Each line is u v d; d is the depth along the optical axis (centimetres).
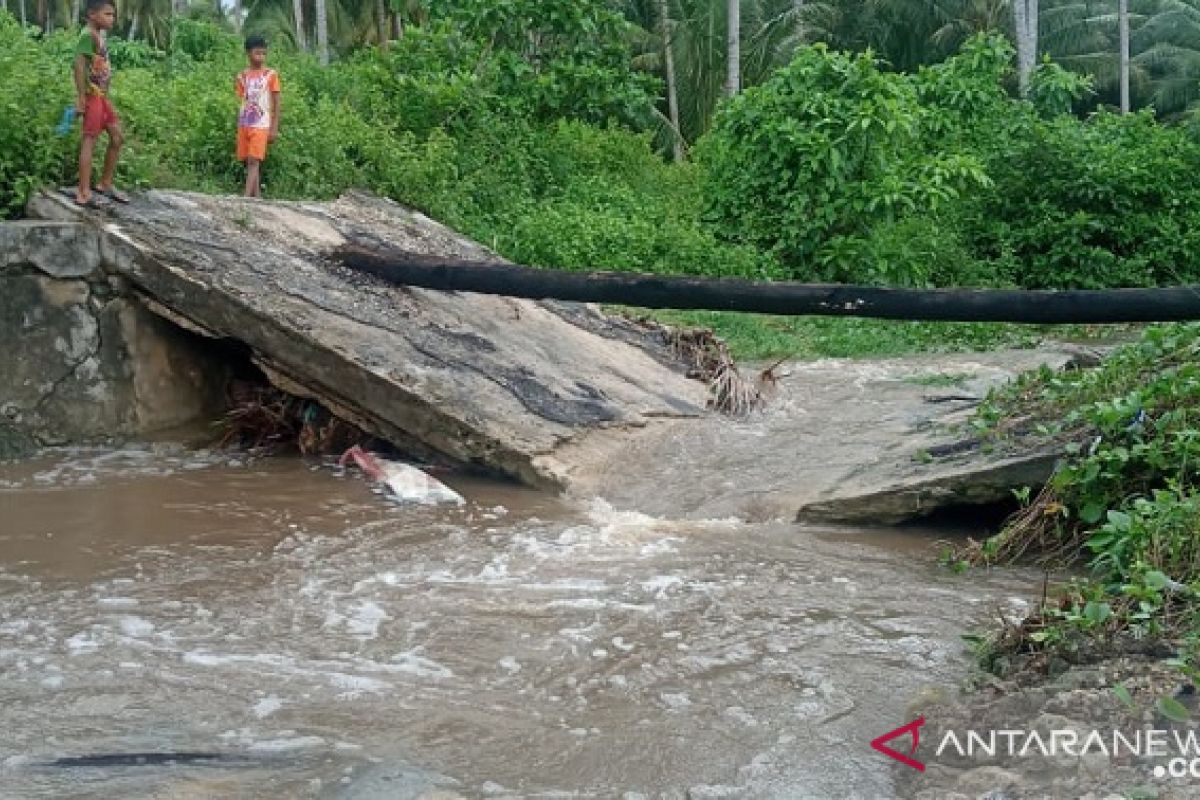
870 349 1280
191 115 1229
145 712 440
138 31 3434
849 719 443
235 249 890
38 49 1204
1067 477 624
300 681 470
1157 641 446
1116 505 633
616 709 451
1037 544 648
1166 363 737
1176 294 696
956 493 694
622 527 697
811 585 597
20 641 504
